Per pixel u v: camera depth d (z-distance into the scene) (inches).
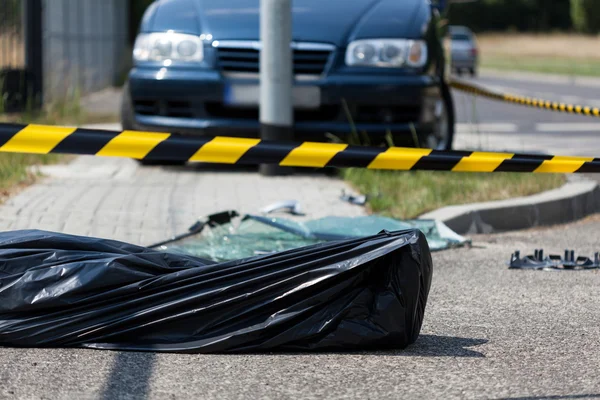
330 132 769.6
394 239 337.1
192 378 312.7
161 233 550.3
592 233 629.6
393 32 783.7
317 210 626.5
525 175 748.6
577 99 1948.8
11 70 1135.0
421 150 360.8
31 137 319.3
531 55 5157.5
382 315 337.7
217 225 554.3
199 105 774.5
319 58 773.9
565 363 339.9
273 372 319.3
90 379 310.0
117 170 792.9
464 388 309.4
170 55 780.6
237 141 338.3
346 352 340.5
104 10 1867.6
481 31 6737.2
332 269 333.1
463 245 561.3
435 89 802.2
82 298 337.1
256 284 335.3
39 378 310.0
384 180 718.5
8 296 335.9
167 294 337.1
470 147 965.2
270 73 751.7
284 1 748.6
